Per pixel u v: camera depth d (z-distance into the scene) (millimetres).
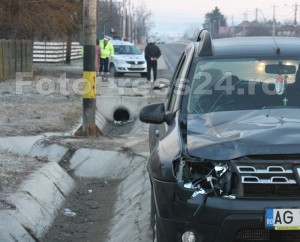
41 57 44531
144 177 8820
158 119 5707
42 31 29859
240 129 4980
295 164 4449
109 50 30859
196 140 4918
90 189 9594
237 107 5594
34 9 29203
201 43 6344
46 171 9188
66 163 10852
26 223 6859
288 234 4418
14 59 27000
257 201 4375
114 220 7805
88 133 12656
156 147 5418
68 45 44750
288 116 5254
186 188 4570
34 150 11391
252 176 4445
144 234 6465
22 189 7820
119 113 18234
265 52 6082
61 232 7309
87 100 12672
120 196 8953
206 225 4457
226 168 4551
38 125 13453
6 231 6332
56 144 11461
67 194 9109
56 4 29828
